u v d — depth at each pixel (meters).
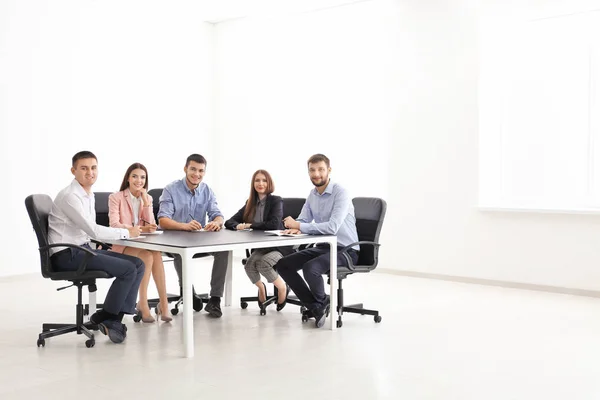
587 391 3.58
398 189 7.69
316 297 5.06
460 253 7.23
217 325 5.13
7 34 7.29
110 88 8.27
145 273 5.15
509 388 3.63
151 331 4.92
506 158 7.11
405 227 7.64
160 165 8.87
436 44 7.34
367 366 4.03
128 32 8.45
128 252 5.06
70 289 6.81
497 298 6.25
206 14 8.91
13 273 7.38
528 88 6.93
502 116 7.10
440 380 3.76
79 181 4.62
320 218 5.30
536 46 6.86
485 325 5.12
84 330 4.52
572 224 6.47
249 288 6.92
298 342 4.61
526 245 6.76
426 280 7.33
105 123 8.21
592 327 5.05
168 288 7.05
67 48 7.82
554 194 6.83
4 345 4.52
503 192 7.14
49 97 7.66
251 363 4.09
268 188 5.61
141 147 8.62
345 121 8.30
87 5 8.00
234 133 9.33
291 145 8.79
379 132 8.02
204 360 4.16
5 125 7.29
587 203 6.62
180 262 5.59
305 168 8.69
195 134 9.31
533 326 5.09
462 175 7.20
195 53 9.27
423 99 7.46
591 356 4.26
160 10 8.66
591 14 6.52
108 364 4.07
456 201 7.25
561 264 6.55
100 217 5.52
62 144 7.79
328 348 4.45
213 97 9.53
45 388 3.61
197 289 7.03
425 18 7.42
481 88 7.05
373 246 5.19
